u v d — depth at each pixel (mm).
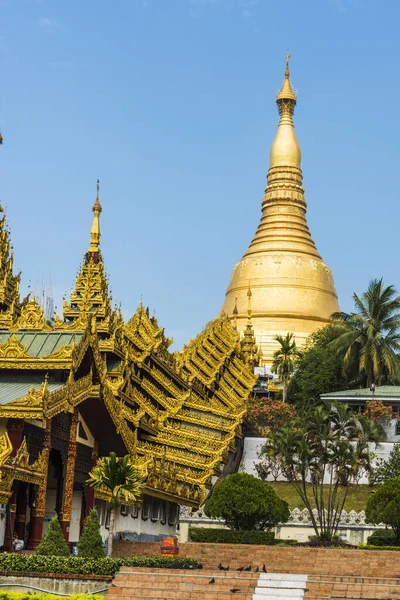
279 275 156875
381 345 113375
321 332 130000
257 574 43562
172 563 46812
